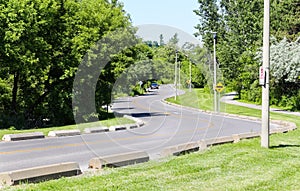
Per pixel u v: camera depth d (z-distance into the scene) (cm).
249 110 3881
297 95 4119
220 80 3156
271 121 2667
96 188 704
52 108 2798
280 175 827
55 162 1100
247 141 1370
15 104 2734
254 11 6178
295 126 2134
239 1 6300
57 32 2755
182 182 753
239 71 5750
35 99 2847
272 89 4300
